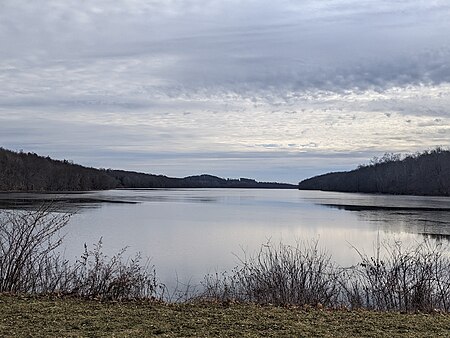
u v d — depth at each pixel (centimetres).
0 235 1263
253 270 1672
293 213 4856
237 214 4681
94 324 680
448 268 1396
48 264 1233
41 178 9331
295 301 994
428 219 3991
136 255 1967
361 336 646
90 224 3338
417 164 10156
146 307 792
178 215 4441
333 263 1762
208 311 770
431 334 658
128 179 17362
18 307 757
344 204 6619
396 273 1120
